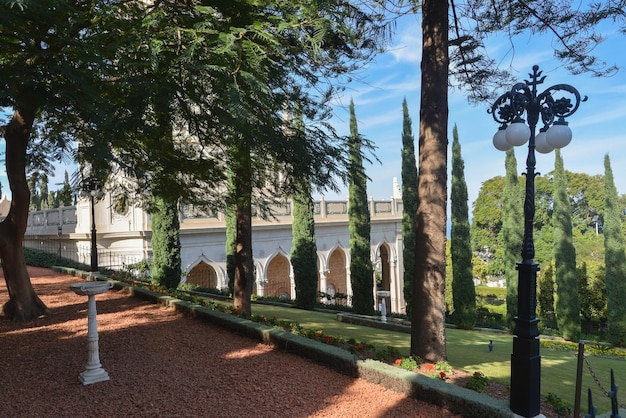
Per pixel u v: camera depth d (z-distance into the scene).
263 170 9.09
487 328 17.98
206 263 19.34
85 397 4.75
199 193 10.02
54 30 5.56
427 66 6.67
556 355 10.64
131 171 5.48
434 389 4.61
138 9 6.21
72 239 19.38
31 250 22.38
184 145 9.27
